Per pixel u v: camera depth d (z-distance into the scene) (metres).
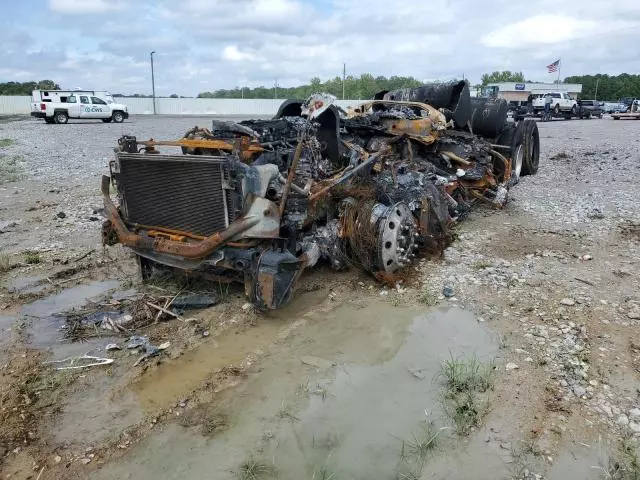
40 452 2.95
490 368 3.67
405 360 3.86
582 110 38.00
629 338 4.00
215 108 48.78
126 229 4.80
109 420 3.22
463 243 6.45
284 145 5.10
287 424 3.17
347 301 4.88
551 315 4.42
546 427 3.07
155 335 4.27
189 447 2.98
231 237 4.14
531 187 10.05
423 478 2.74
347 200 5.23
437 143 7.64
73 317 4.58
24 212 8.51
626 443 2.92
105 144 18.67
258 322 4.48
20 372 3.75
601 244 6.28
